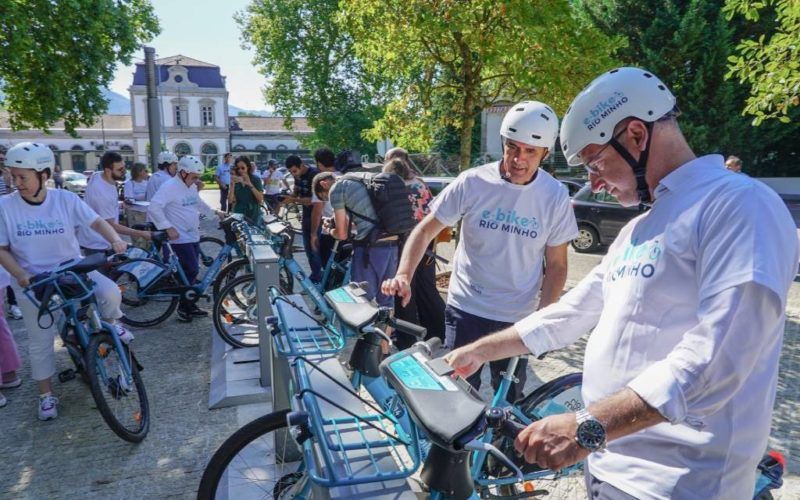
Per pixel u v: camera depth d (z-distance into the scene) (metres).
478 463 2.32
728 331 1.13
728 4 5.36
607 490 1.46
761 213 1.18
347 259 5.61
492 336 1.82
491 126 25.30
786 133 17.86
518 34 5.52
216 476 2.25
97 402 3.26
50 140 62.31
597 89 1.41
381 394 2.18
